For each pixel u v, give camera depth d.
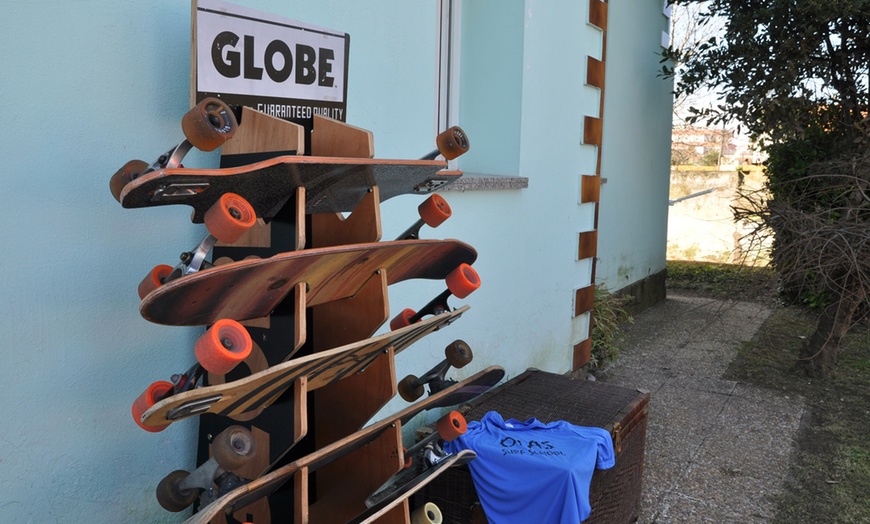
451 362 2.29
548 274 4.79
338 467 2.18
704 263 12.23
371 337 1.85
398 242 1.82
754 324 8.16
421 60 3.30
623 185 8.07
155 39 2.10
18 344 1.84
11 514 1.86
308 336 2.14
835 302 5.89
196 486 1.75
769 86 6.38
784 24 6.31
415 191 2.15
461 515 2.94
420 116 3.34
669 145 9.56
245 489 1.59
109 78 1.99
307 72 2.21
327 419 2.19
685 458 4.42
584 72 4.96
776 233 5.44
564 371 5.24
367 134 1.78
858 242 5.03
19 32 1.78
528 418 3.37
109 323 2.05
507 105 4.22
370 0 2.94
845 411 5.34
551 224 4.75
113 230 2.04
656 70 8.80
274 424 1.85
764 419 5.12
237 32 1.98
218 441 1.58
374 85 3.02
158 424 1.51
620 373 6.16
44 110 1.85
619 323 7.92
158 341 2.19
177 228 2.22
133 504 2.17
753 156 13.30
